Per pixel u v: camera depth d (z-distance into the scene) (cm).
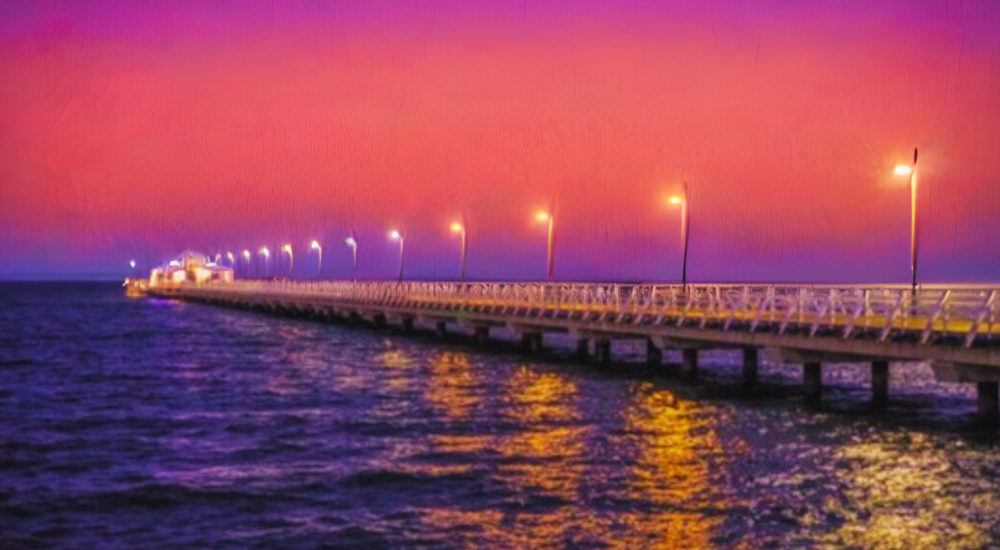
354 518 2105
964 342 2584
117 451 2864
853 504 2103
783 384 3994
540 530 1992
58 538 2012
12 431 3234
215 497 2292
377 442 2928
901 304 2834
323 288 9669
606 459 2605
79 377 4988
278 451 2822
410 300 7012
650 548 1867
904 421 3052
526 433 3016
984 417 2845
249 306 12094
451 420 3294
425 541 1944
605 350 4841
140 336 8075
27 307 15312
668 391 3844
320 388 4275
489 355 5503
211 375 4969
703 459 2570
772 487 2258
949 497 2141
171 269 19038
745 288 4012
